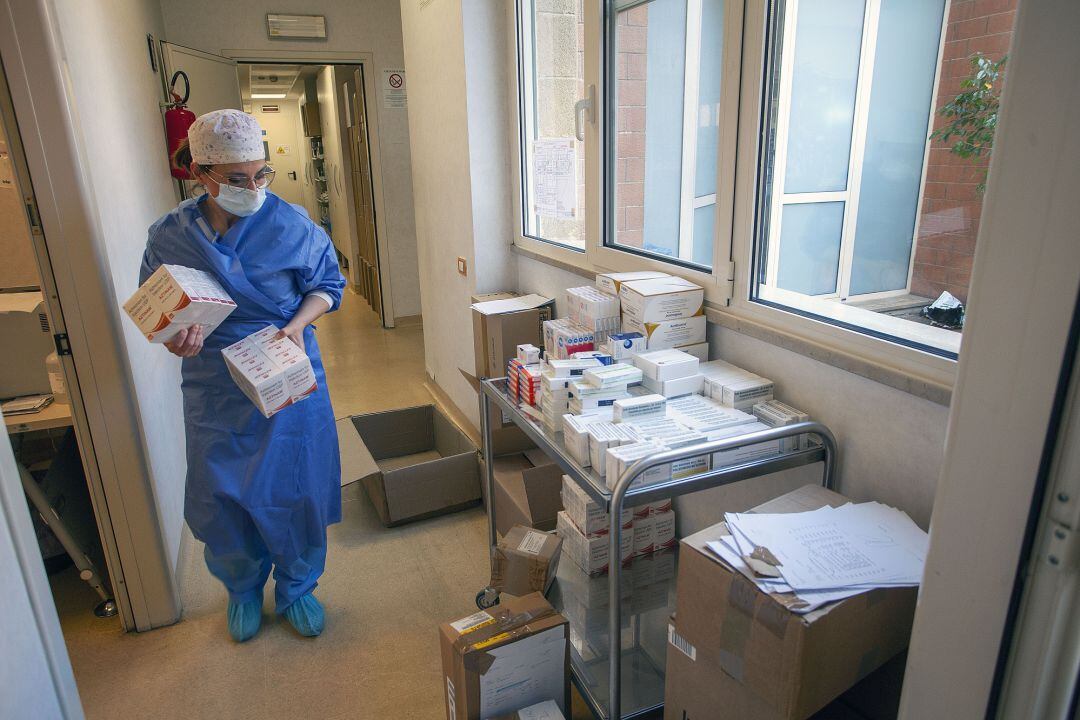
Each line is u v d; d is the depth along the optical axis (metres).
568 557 2.12
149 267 1.81
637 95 2.11
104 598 2.25
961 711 0.63
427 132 3.57
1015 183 0.51
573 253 2.57
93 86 2.09
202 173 1.70
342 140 7.20
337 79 6.98
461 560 2.48
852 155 1.40
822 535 1.19
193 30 4.65
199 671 1.97
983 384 0.55
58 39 1.73
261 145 1.72
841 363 1.42
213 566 2.02
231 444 1.87
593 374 1.61
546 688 1.53
